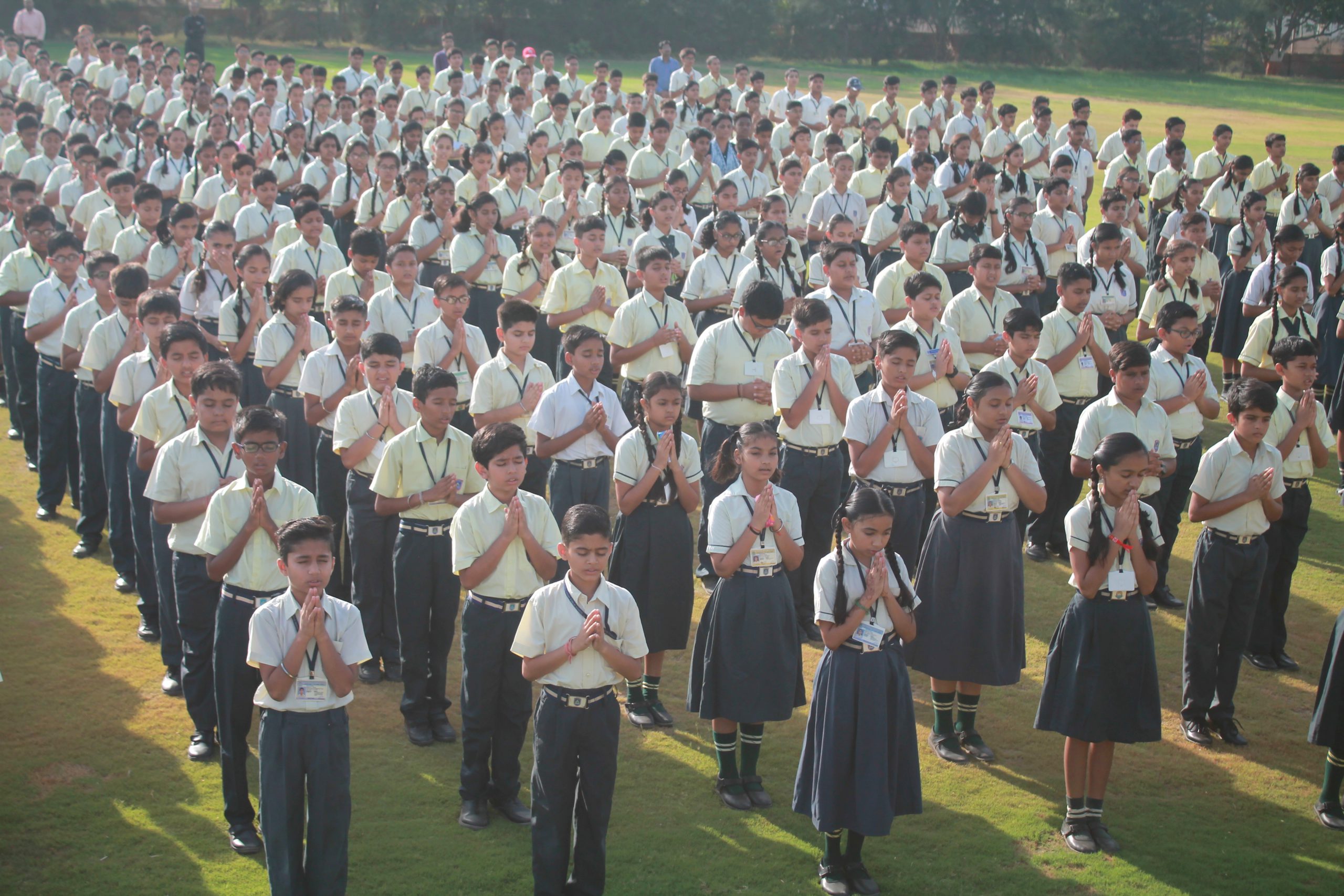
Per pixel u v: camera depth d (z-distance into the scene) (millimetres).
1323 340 11336
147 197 10430
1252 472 6352
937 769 6203
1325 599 8312
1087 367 8539
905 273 9188
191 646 5895
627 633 5012
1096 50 52594
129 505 7793
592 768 4898
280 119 18547
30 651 7055
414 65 40906
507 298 10555
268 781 4719
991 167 12305
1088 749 5531
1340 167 14000
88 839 5285
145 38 24734
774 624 5664
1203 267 11203
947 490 6164
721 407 7898
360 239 8977
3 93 19906
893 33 51562
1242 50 52719
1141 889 5164
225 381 5887
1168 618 8055
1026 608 8109
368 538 6754
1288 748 6488
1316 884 5242
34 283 9836
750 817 5695
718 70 21812
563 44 49156
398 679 7066
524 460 5496
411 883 5051
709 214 14453
